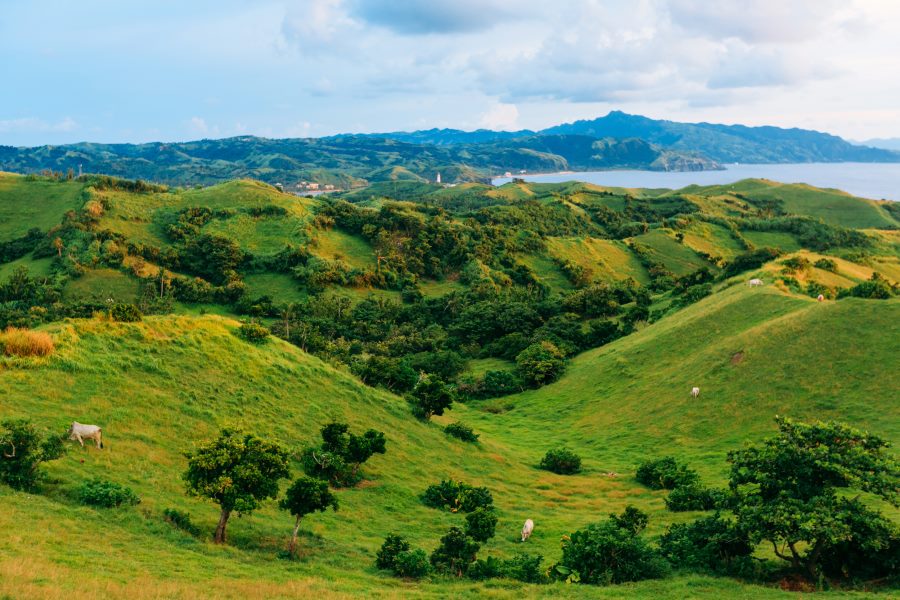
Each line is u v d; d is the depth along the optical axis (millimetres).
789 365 67875
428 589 26438
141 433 38562
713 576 27688
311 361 62656
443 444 57562
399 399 66562
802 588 25328
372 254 194250
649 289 173500
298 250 179375
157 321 54781
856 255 158250
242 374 53250
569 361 108812
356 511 38500
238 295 161000
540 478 55156
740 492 29328
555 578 29172
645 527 38938
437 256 199750
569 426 77688
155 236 183750
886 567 25438
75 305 136625
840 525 24203
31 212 192750
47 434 32938
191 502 32406
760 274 115125
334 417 53375
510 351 119188
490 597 25281
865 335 67000
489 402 94875
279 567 26781
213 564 25125
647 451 63656
